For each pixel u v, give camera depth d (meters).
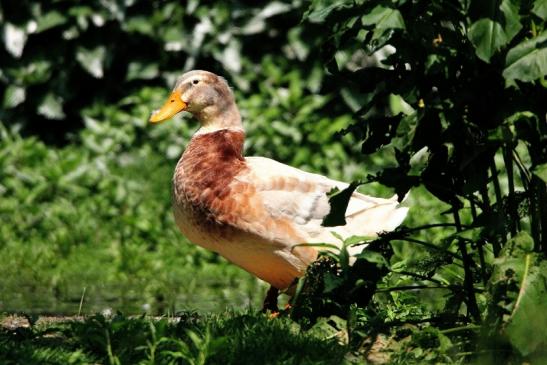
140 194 18.55
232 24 20.97
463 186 8.45
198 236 11.20
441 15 8.18
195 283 15.19
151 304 13.17
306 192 10.97
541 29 8.02
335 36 8.55
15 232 17.44
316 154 19.28
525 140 8.17
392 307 10.12
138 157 19.66
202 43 20.98
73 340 8.54
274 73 20.50
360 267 8.70
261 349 8.12
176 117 20.42
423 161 10.47
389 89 8.65
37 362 7.75
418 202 17.22
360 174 18.55
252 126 19.66
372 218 11.27
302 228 10.84
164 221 17.70
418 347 8.54
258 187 10.83
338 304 8.91
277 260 10.88
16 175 18.69
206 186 10.96
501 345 8.07
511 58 7.57
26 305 12.88
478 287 9.30
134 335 8.14
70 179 18.59
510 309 7.80
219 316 9.65
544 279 7.83
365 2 8.03
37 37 21.19
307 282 9.08
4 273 15.61
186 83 11.90
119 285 14.88
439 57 8.02
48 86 21.19
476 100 8.15
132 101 20.81
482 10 7.61
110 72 21.50
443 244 8.37
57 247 16.75
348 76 8.84
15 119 21.30
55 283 14.91
